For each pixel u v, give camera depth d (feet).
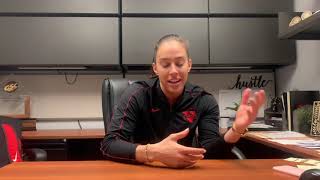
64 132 7.98
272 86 9.41
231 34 8.35
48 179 2.76
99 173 2.96
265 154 6.67
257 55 8.38
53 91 9.01
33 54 7.95
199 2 8.33
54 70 8.94
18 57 7.91
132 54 8.13
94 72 9.09
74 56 8.02
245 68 9.30
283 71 9.03
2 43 7.90
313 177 2.18
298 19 6.47
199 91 4.59
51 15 8.06
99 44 8.09
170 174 2.90
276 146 4.96
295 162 3.42
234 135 3.58
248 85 9.38
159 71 4.12
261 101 3.34
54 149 7.45
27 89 8.95
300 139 5.39
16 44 7.93
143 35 8.17
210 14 8.36
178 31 8.25
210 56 8.27
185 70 4.09
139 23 8.18
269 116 7.62
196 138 4.49
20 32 7.95
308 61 7.80
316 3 7.41
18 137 6.19
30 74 8.96
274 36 8.43
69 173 2.97
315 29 6.14
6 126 5.94
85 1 8.12
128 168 3.17
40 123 8.95
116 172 3.00
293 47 8.44
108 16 8.18
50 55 7.98
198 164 3.32
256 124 7.33
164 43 4.08
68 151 7.78
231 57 8.31
